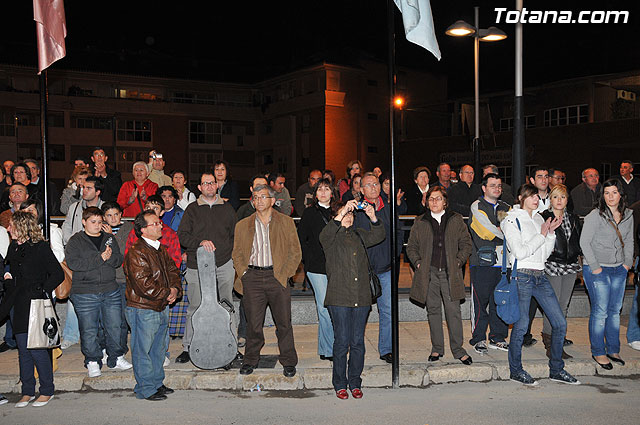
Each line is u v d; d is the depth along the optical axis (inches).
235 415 213.0
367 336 314.2
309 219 266.2
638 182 412.8
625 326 332.5
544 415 210.4
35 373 250.2
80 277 245.0
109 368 258.2
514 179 351.3
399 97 1841.8
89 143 1923.0
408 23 236.7
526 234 236.4
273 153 2010.3
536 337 310.0
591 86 1374.3
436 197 262.8
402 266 502.9
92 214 243.9
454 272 259.4
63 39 259.1
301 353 279.7
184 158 2014.0
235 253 249.8
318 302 265.7
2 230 249.8
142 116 1964.8
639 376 259.8
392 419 207.2
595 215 259.4
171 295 233.3
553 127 1336.1
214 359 247.9
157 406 223.8
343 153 1796.3
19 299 220.2
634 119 1211.2
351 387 232.7
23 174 325.1
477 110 587.2
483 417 208.5
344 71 1788.9
